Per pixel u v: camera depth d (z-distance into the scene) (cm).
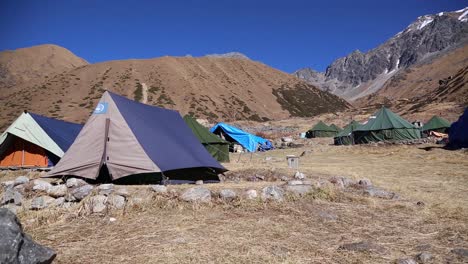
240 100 10306
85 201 727
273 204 763
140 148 983
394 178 1282
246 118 8956
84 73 10250
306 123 6988
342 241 555
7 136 1689
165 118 1226
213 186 891
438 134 3788
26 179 930
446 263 467
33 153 1703
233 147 3175
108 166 975
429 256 479
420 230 619
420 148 2508
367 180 1019
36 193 810
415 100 10262
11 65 15175
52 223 651
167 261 464
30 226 630
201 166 1091
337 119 7319
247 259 472
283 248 516
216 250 504
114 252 501
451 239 568
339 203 807
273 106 10806
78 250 510
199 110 8638
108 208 712
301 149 3241
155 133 1078
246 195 787
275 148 3694
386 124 3319
